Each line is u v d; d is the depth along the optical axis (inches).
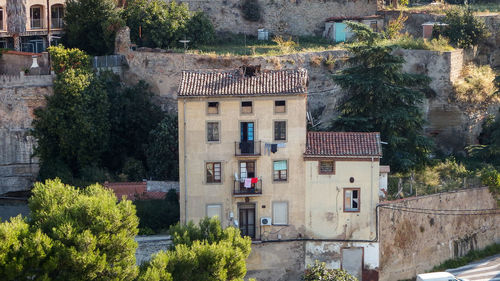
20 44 4953.3
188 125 3799.2
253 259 3860.7
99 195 3253.0
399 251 3929.6
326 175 3816.4
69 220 3031.5
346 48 4384.8
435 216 4050.2
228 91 3784.5
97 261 2955.2
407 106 4276.6
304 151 3809.1
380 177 3973.9
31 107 4402.1
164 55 4601.4
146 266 3196.4
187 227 3435.0
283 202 3841.0
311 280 3722.9
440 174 4306.1
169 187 4222.4
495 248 4264.3
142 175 4379.9
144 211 3978.8
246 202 3836.1
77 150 4367.6
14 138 4397.1
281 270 3870.6
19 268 2864.2
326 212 3836.1
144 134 4517.7
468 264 4126.5
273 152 3806.6
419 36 5374.0
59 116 4343.0
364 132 3969.0
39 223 3093.0
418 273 4008.4
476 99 4827.8
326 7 5359.3
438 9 5442.9
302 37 5319.9
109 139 4461.1
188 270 3149.6
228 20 5251.0
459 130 4798.2
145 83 4638.3
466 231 4180.6
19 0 4906.5
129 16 4815.5
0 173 4397.1
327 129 4367.6
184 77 3860.7
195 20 4884.4
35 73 4525.1
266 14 5305.1
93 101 4387.3
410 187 4040.4
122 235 3073.3
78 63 4507.9
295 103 3784.5
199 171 3818.9
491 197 4259.4
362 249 3848.4
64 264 2942.9
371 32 4301.2
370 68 4254.4
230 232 3400.6
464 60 5054.1
